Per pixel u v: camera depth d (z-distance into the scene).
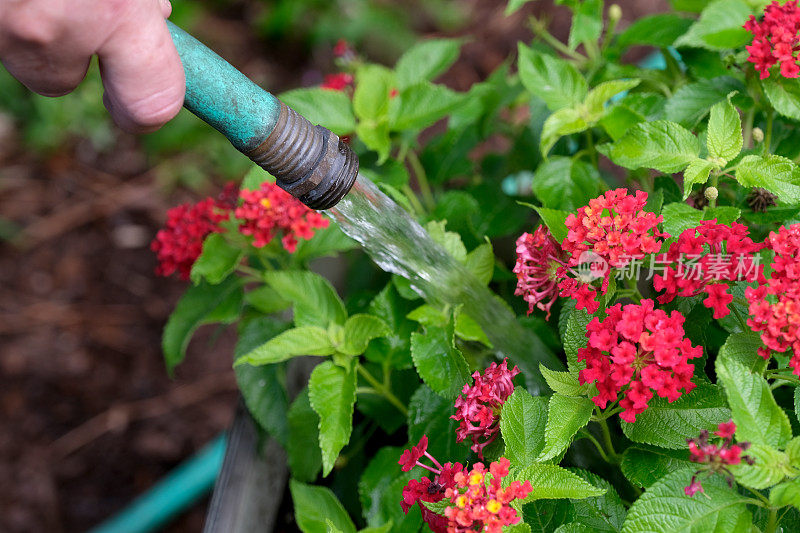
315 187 0.59
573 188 0.69
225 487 0.71
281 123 0.57
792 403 0.62
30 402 1.31
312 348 0.66
